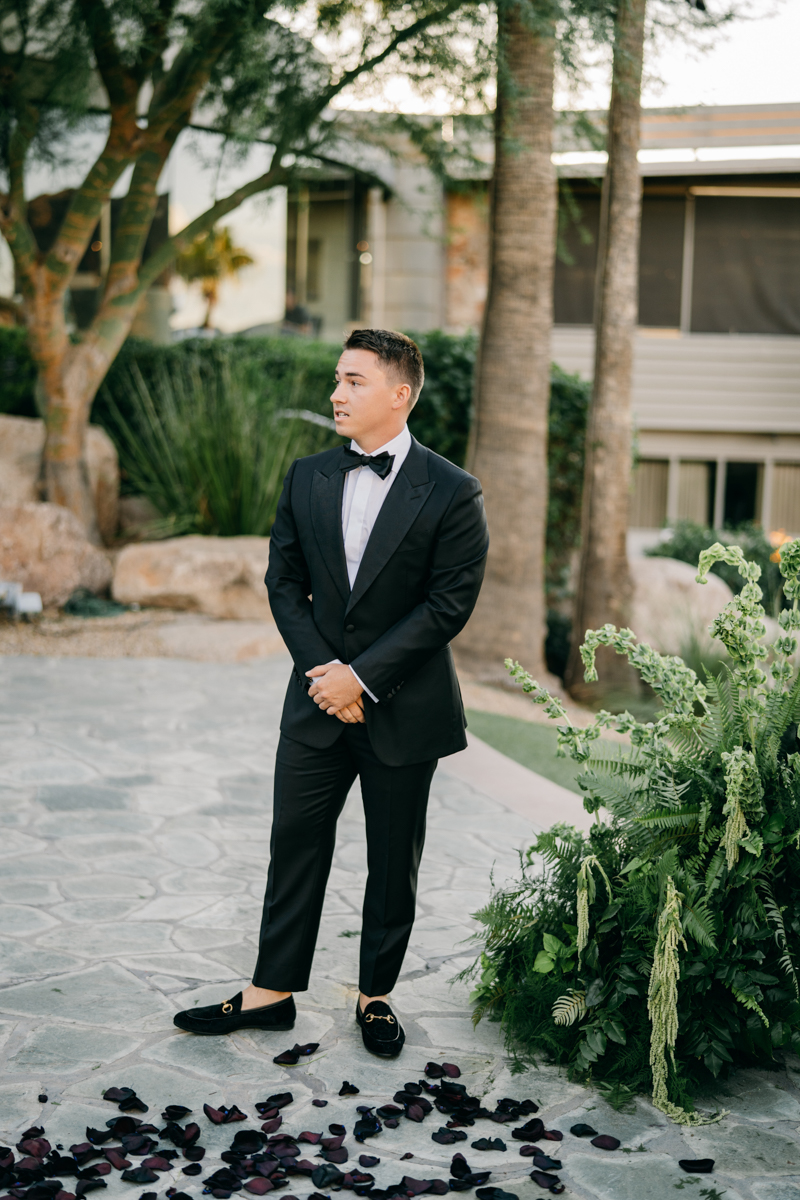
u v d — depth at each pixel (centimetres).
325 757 275
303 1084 263
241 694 688
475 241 1502
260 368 1170
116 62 830
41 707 629
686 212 1520
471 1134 245
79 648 782
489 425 834
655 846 269
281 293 1434
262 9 744
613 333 873
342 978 323
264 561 890
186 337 1275
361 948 285
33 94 931
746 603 273
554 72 791
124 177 1277
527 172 801
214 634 812
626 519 895
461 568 263
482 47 741
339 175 1420
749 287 1528
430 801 502
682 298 1538
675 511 1588
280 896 281
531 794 516
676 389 1548
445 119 927
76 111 823
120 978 314
